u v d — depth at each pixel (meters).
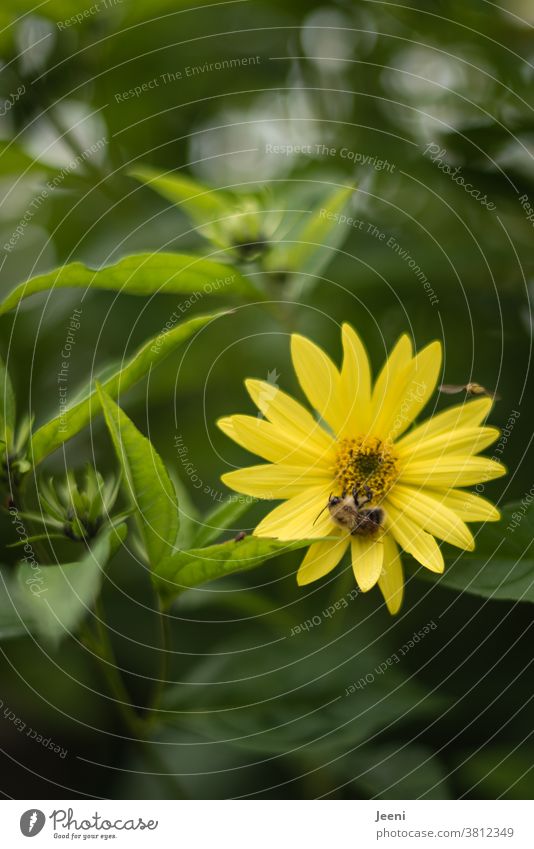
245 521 0.66
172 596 0.57
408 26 0.72
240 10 0.74
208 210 0.64
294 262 0.64
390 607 0.57
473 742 0.65
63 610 0.53
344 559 0.62
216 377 0.72
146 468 0.55
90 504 0.56
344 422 0.58
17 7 0.71
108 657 0.59
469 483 0.57
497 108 0.70
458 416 0.58
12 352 0.71
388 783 0.63
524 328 0.69
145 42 0.73
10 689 0.68
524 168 0.68
